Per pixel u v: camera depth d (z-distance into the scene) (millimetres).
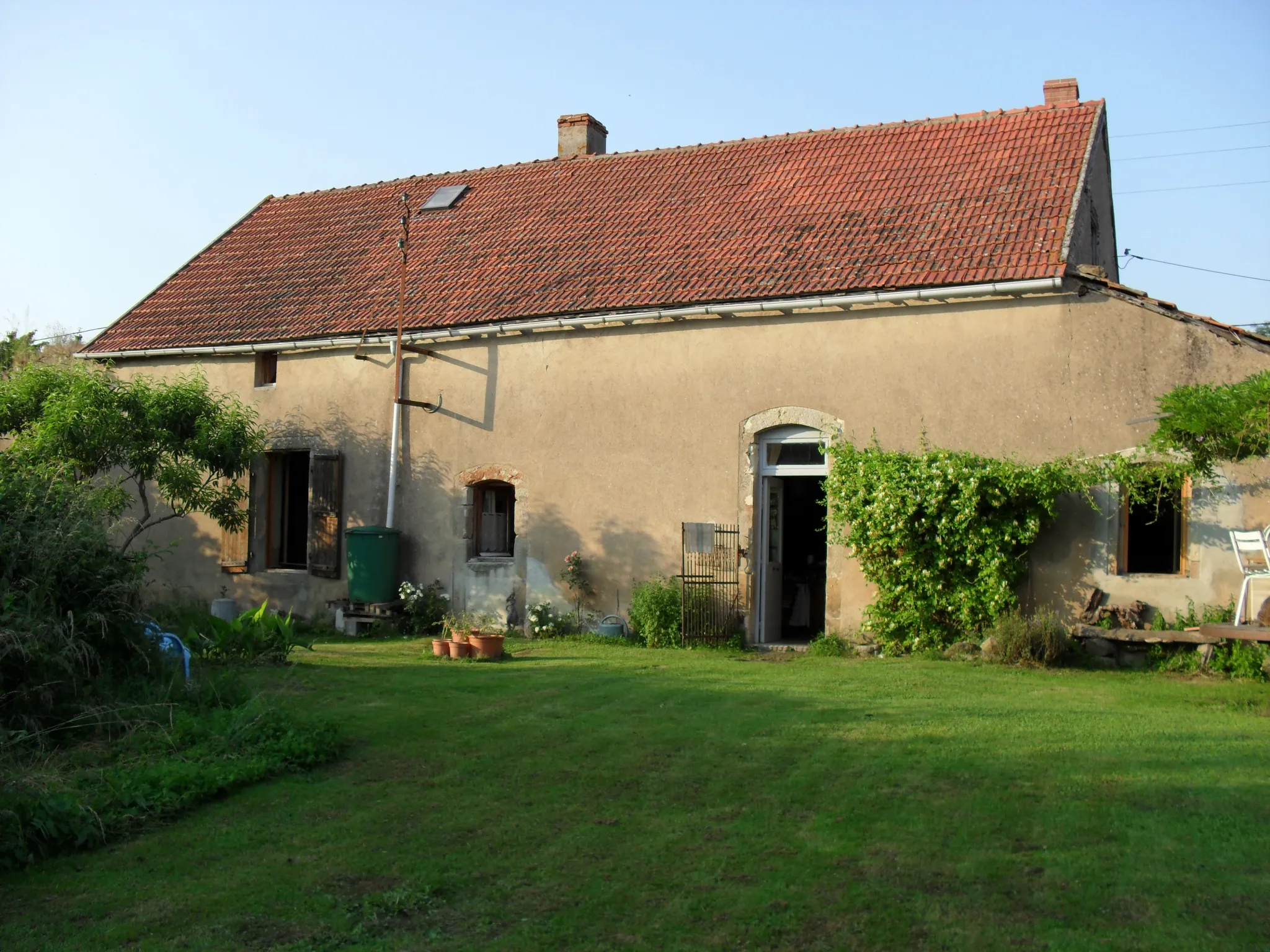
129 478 14469
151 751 6910
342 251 17703
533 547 14359
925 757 7094
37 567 7586
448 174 19297
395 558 15000
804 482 14875
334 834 5754
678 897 4883
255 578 16125
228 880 5133
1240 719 8258
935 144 14945
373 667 11148
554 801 6293
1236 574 10914
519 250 15922
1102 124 14844
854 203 14180
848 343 12648
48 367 14617
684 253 14391
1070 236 12031
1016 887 4906
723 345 13328
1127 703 8953
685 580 13109
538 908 4797
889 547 11891
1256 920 4535
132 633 8281
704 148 17156
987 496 11492
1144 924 4512
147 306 17797
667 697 9336
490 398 14719
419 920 4688
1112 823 5703
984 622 11758
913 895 4840
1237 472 10977
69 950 4426
